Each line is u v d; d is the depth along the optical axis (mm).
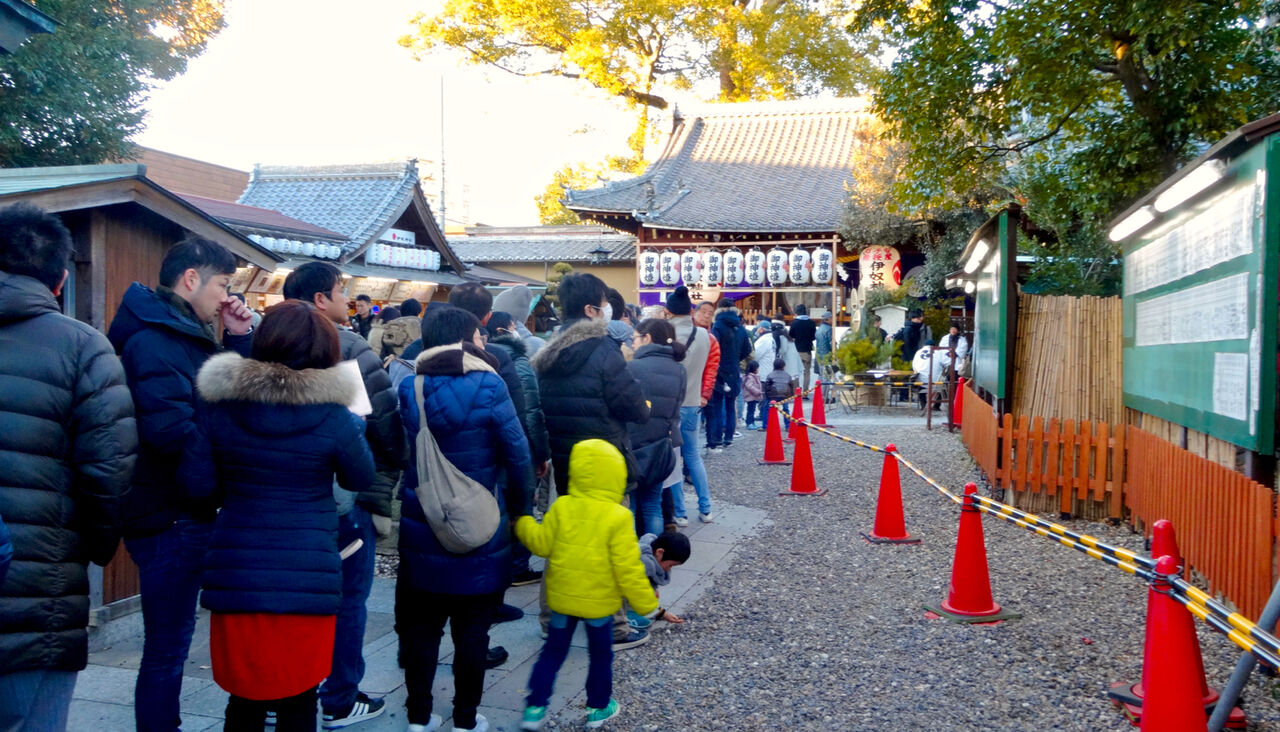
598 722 3746
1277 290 4172
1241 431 4469
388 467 3707
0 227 2467
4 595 2340
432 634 3600
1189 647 3199
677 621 5031
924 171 9789
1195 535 5051
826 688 4125
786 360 14680
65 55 10430
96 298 4562
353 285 16250
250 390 2760
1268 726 3553
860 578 5859
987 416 8078
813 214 23922
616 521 3549
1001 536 6801
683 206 25000
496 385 3490
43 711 2463
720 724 3764
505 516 3520
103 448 2490
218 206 12891
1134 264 6918
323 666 2873
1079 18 7957
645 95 29547
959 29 8852
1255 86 8477
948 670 4293
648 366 5258
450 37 27125
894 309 21266
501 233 32156
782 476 9625
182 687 4074
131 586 4875
